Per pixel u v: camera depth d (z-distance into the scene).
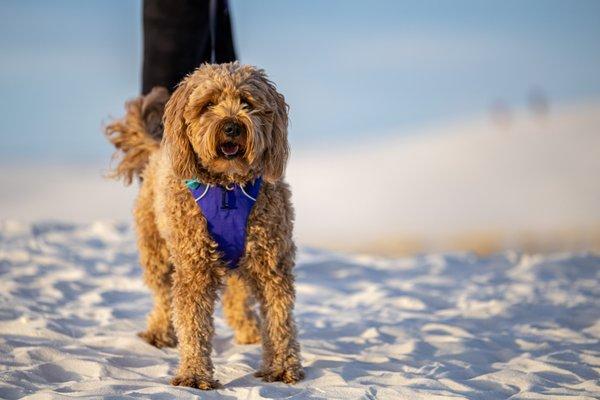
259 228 6.16
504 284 10.42
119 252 11.80
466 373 6.39
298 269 11.09
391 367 6.61
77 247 12.00
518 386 6.07
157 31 8.55
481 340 7.45
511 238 28.98
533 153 69.88
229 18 9.06
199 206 6.11
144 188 7.21
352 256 12.73
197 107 6.09
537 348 7.27
